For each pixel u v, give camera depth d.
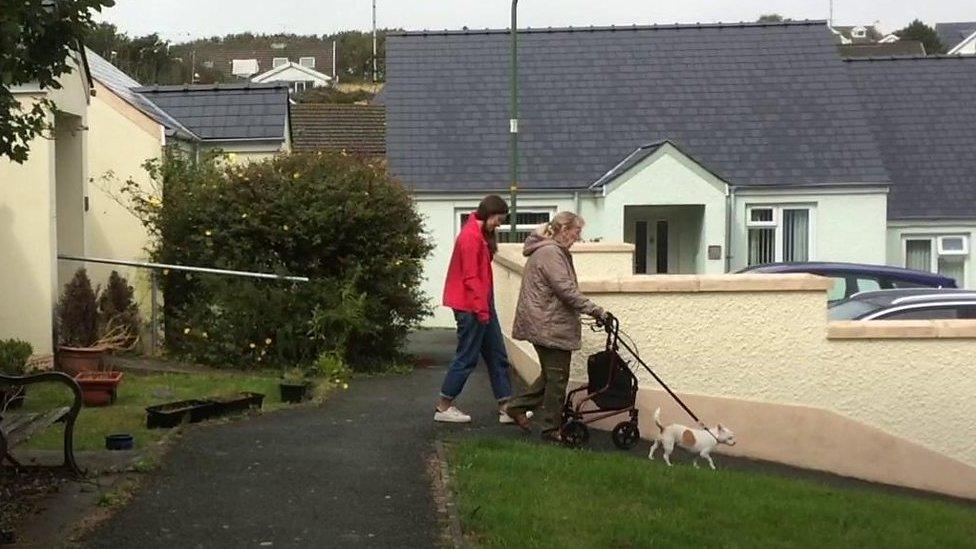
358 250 13.63
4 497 6.70
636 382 8.99
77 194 13.73
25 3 5.79
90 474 7.27
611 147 27.27
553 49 29.78
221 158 19.47
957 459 9.64
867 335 9.61
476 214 9.36
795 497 7.59
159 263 14.08
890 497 8.37
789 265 16.66
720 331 9.65
